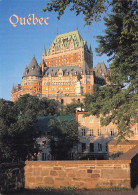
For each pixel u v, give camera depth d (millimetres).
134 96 18312
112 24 19297
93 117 55781
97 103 21547
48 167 12844
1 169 11766
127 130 19266
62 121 47906
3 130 35125
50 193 11734
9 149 36344
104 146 54219
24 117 42219
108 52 20641
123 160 12445
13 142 36844
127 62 18594
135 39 17438
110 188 12164
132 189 12008
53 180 12719
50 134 50344
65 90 167500
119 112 18672
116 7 16266
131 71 18812
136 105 17547
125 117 18625
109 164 12484
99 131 55219
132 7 16156
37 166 12922
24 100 97625
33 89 167125
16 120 39688
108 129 54781
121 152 27844
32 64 171125
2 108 38281
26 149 39250
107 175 12430
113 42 19656
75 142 47500
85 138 51594
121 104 19672
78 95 124625
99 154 53969
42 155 54875
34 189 12586
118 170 12398
